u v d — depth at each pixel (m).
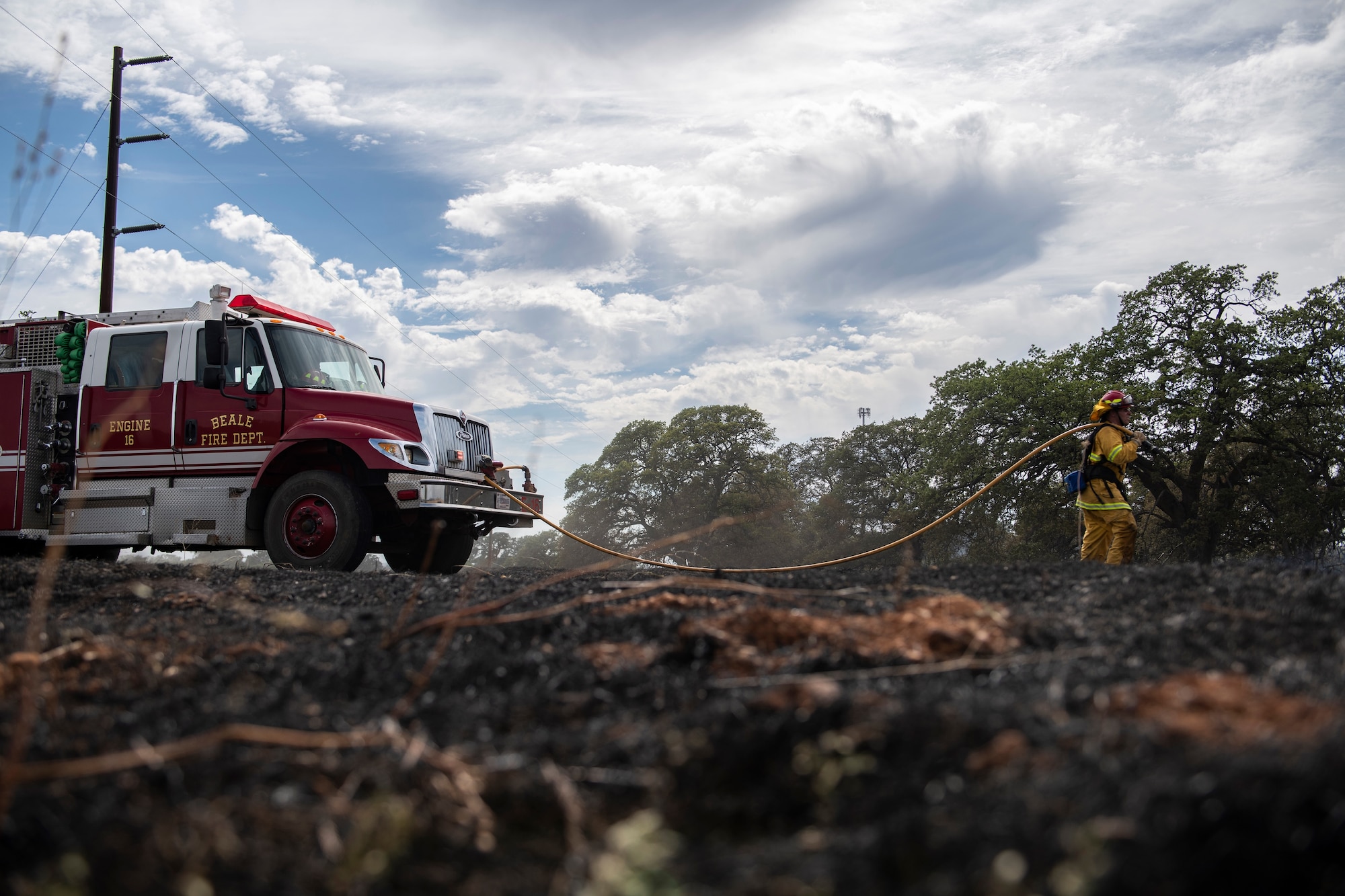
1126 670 2.77
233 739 2.33
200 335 9.93
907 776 1.84
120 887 1.58
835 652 3.07
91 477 10.11
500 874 1.71
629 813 1.96
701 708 2.44
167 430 9.87
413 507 9.22
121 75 19.03
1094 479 8.71
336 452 9.51
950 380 35.25
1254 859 1.36
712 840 1.82
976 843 1.49
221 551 10.19
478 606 4.22
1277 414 29.23
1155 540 32.72
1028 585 4.99
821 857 1.58
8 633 3.84
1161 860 1.37
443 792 1.98
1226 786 1.48
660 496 56.09
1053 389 30.48
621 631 3.68
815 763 1.95
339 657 3.48
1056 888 1.36
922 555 35.62
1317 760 1.50
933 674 2.85
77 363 10.27
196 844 1.72
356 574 7.17
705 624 3.34
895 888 1.47
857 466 53.22
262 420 9.68
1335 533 28.11
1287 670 2.69
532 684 3.00
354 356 11.04
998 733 1.95
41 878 1.62
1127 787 1.55
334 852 1.72
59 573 6.54
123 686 3.18
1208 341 28.89
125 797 1.96
